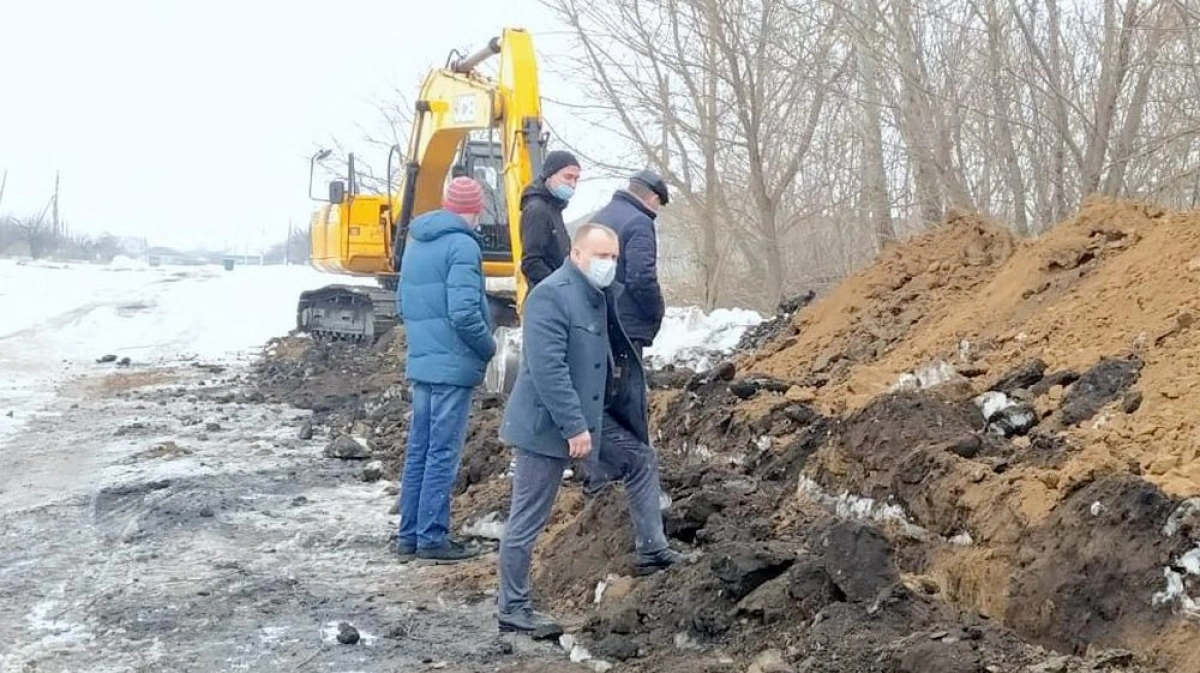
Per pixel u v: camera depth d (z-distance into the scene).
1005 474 5.70
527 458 6.11
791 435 7.74
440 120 13.95
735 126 19.47
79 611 6.86
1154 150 12.66
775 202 19.23
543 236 8.62
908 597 5.29
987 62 14.86
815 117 18.78
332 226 18.62
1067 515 5.15
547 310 5.94
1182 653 4.44
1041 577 5.07
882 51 15.19
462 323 7.46
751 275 20.50
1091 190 13.23
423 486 7.70
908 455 6.19
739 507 6.95
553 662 5.82
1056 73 13.48
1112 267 7.84
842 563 5.45
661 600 6.00
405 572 7.50
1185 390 5.90
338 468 10.63
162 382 17.22
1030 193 15.52
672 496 7.36
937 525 5.86
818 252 20.81
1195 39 12.73
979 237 10.02
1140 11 13.01
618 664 5.68
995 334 8.03
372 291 19.00
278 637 6.35
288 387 16.08
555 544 7.18
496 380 11.87
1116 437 5.73
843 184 19.94
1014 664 4.61
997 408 6.66
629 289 7.59
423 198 14.83
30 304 28.33
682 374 11.86
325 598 6.99
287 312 26.92
